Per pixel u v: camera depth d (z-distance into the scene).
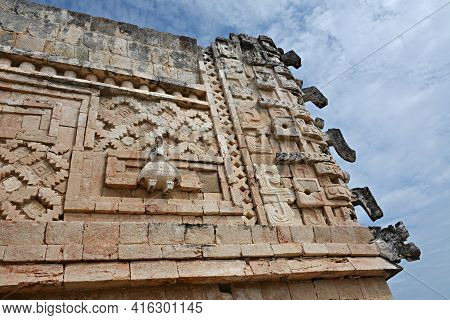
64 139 5.93
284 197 6.64
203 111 7.75
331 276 5.62
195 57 8.88
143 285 4.62
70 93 6.61
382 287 5.91
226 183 6.50
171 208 5.64
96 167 5.80
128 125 6.69
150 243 4.92
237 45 9.90
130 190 5.76
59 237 4.56
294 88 9.20
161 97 7.42
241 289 5.14
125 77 7.40
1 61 6.46
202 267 4.89
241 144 7.28
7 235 4.36
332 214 6.73
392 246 6.36
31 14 7.53
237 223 5.98
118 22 8.48
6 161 5.32
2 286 3.92
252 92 8.70
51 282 4.12
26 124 5.85
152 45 8.52
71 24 7.85
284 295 5.27
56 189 5.30
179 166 6.42
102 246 4.65
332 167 7.49
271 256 5.39
